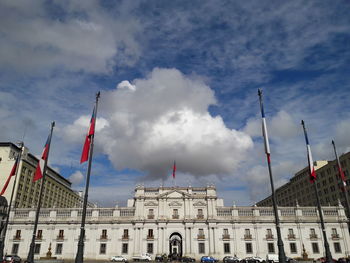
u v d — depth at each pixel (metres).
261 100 35.28
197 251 76.88
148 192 83.88
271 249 76.00
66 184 134.12
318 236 76.69
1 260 42.84
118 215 80.44
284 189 136.12
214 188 83.38
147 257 72.38
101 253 76.38
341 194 95.31
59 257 75.31
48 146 40.72
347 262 55.78
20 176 93.06
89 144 33.41
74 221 78.44
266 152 32.47
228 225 78.81
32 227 78.12
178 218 80.38
